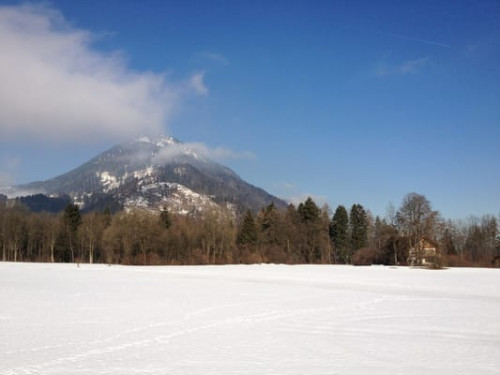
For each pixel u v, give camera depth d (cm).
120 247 11338
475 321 2511
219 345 1850
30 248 12625
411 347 1839
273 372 1468
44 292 3903
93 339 1947
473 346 1866
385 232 11825
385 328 2273
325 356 1681
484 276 6819
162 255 11650
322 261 13300
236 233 12625
